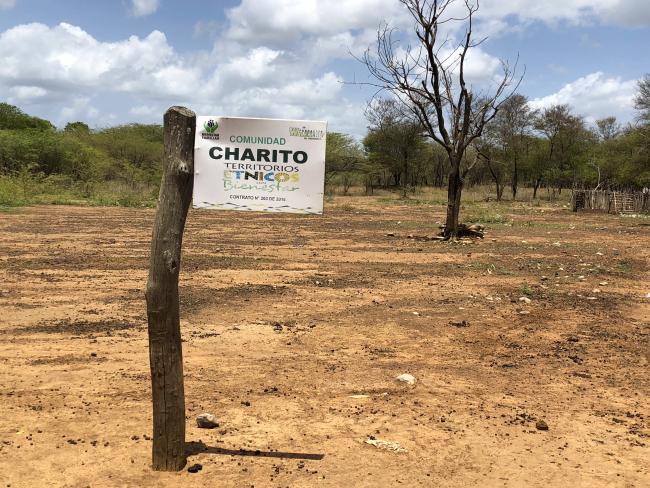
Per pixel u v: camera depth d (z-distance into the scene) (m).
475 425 4.88
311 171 4.09
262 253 14.97
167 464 3.97
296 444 4.45
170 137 3.64
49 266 12.29
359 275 12.01
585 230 24.08
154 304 3.76
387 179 73.00
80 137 59.81
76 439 4.43
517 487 3.91
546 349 7.12
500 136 54.88
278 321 8.20
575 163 57.44
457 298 9.91
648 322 8.50
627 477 4.07
